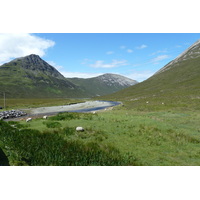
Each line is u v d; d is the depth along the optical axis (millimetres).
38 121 19797
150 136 13523
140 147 11180
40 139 11641
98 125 16516
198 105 39688
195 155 10273
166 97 73625
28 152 9070
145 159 9266
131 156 9492
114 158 8875
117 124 17141
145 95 121312
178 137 13906
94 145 10805
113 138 12836
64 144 10742
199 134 16250
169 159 9430
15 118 40656
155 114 31516
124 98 140500
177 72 169750
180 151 10875
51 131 13984
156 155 9961
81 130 14188
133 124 17375
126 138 12930
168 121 23906
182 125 21141
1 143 9945
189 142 13125
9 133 12820
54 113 51750
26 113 52500
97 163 8281
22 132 13500
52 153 9117
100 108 68812
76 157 8711
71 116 21344
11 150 8930
